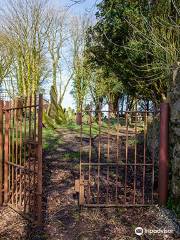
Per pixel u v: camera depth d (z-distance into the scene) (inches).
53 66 979.9
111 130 462.0
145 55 353.1
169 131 207.9
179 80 197.8
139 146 349.1
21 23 844.0
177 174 195.3
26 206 214.4
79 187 211.5
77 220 195.3
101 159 311.0
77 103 975.6
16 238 177.5
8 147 225.3
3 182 237.0
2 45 870.4
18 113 215.6
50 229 186.1
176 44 300.2
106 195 214.7
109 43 400.2
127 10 351.3
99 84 907.4
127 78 402.3
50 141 390.0
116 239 173.0
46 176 266.2
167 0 303.4
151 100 405.4
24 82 853.2
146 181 250.5
